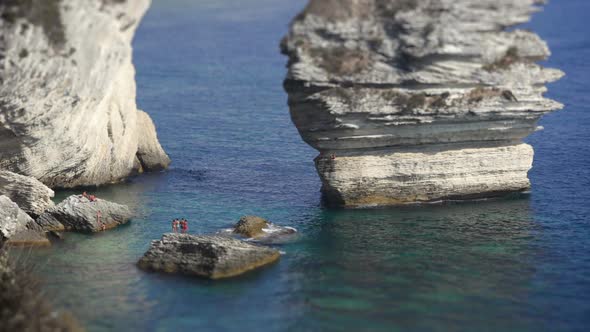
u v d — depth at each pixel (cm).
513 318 17200
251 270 19738
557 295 18300
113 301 17975
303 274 19512
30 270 19300
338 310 17550
